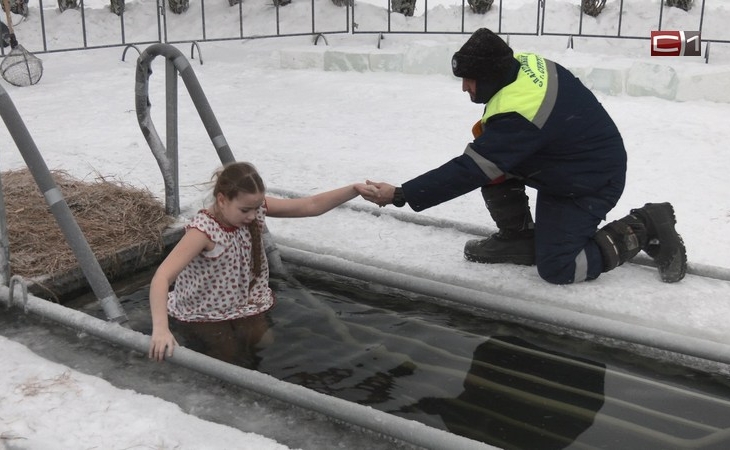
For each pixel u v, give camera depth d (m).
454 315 3.50
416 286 3.56
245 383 2.73
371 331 3.34
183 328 3.31
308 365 3.06
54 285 3.66
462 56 3.39
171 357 2.87
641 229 3.64
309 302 3.59
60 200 3.12
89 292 3.80
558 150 3.47
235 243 3.26
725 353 2.97
